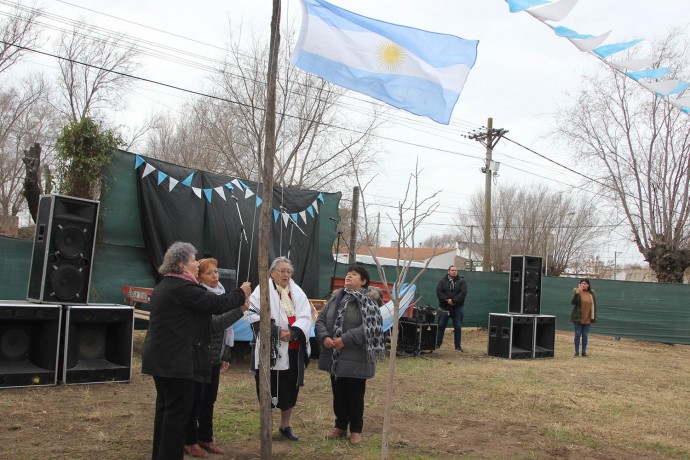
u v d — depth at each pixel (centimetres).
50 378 708
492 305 1727
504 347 1256
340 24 467
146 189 1042
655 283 1792
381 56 468
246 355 1033
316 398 751
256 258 1150
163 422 419
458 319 1341
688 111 546
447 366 1094
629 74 502
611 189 2198
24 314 693
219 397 720
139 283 1046
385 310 1077
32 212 1075
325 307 568
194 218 1086
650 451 600
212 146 2562
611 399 859
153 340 418
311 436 571
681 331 1764
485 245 2238
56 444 504
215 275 515
